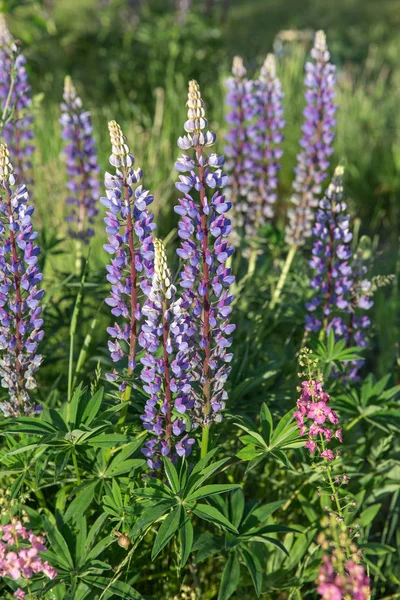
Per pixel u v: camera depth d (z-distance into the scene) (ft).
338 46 12.53
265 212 5.09
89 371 4.60
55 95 9.00
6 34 4.94
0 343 3.82
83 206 5.00
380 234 6.88
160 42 10.11
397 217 7.11
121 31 11.36
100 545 3.74
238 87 4.93
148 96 9.25
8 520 3.74
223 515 3.74
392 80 10.62
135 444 3.81
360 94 8.95
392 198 7.24
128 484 3.84
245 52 12.21
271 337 4.83
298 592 4.02
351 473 4.21
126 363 4.19
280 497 4.27
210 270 3.72
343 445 4.29
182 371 3.70
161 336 3.76
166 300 3.65
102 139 7.43
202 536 3.89
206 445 3.83
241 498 3.86
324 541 3.38
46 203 5.83
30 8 8.54
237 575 3.76
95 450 3.87
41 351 4.54
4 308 3.95
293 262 5.03
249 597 4.05
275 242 5.05
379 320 5.46
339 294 4.37
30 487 3.93
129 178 3.68
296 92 8.96
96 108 8.56
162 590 4.08
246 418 3.90
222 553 3.99
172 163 6.68
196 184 3.67
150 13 11.95
